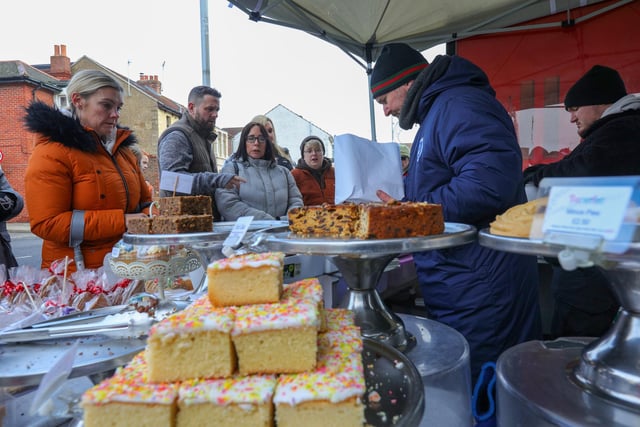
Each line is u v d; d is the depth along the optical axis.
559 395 0.72
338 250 0.98
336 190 1.60
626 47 3.12
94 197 2.02
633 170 1.80
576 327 2.08
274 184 2.95
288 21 3.18
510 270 1.43
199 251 1.58
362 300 1.20
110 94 2.09
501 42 3.61
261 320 0.74
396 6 3.21
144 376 0.74
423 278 1.57
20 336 0.94
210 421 0.69
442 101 1.47
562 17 3.35
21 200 2.39
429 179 1.54
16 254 8.26
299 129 26.42
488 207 1.34
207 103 2.83
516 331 1.47
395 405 0.73
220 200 2.64
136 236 1.48
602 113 2.31
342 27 3.50
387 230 1.21
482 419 1.14
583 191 0.61
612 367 0.71
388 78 1.76
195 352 0.73
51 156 1.90
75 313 1.14
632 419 0.62
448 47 3.85
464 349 1.05
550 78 3.45
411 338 1.14
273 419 0.70
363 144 1.61
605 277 0.78
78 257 1.96
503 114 1.46
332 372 0.72
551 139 3.50
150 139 19.39
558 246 0.65
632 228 0.55
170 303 1.16
